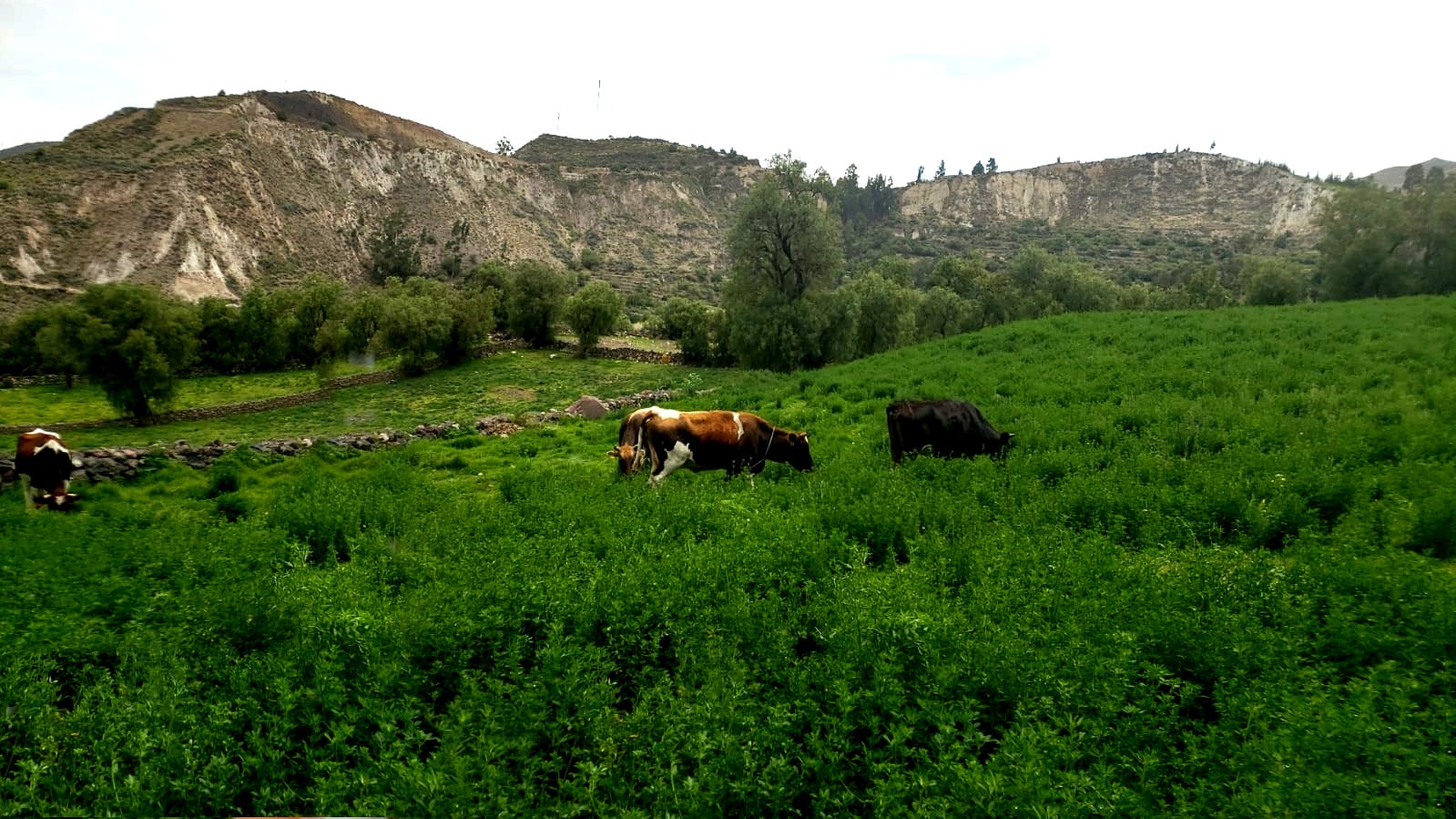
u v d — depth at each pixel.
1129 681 5.25
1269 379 17.97
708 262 170.62
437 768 4.34
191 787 4.42
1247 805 3.97
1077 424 15.03
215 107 121.31
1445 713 4.65
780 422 20.77
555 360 63.03
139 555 9.47
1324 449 11.39
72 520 12.85
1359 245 50.50
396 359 61.72
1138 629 5.98
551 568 7.53
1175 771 4.62
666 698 5.15
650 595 6.77
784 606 6.87
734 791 4.32
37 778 4.31
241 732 5.25
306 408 44.72
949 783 4.30
